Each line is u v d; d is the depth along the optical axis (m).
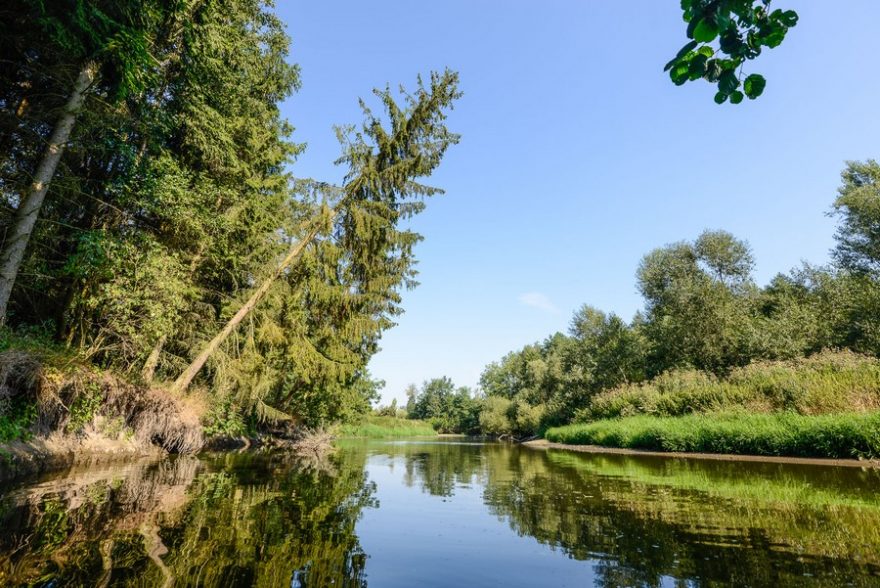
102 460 8.41
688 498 6.03
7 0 6.04
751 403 17.31
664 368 31.34
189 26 8.95
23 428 6.83
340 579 2.88
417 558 3.49
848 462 10.22
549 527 4.58
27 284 8.46
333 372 14.79
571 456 16.23
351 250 14.84
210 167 11.85
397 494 6.88
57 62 7.01
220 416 13.45
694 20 1.97
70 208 9.05
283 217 14.75
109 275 8.62
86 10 6.13
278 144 14.99
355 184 14.68
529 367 52.50
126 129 9.04
